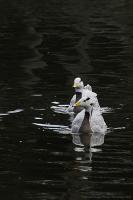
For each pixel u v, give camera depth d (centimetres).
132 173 1295
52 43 3052
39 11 4347
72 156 1413
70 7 4603
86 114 1672
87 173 1295
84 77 2278
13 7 4634
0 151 1449
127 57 2648
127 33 3319
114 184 1234
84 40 3114
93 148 1484
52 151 1455
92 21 3803
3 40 3150
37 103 1919
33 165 1345
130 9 4431
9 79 2272
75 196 1166
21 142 1521
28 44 3038
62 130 1650
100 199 1152
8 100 1945
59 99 1975
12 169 1325
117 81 2200
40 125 1684
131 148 1477
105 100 1941
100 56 2692
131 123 1703
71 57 2688
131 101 1927
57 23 3709
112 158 1401
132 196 1170
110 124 1700
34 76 2320
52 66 2509
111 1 4997
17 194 1177
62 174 1291
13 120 1728
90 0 5094
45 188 1210
